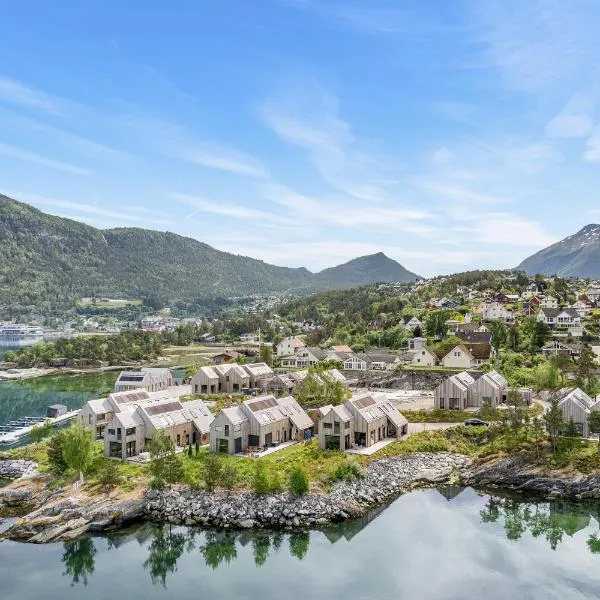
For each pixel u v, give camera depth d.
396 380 168.75
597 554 74.38
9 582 67.12
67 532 78.38
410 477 97.81
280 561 72.44
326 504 84.25
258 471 86.25
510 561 72.56
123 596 64.31
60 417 159.88
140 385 173.62
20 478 98.50
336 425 103.12
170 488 87.62
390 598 64.25
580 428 105.38
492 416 117.06
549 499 91.88
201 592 65.31
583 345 177.75
